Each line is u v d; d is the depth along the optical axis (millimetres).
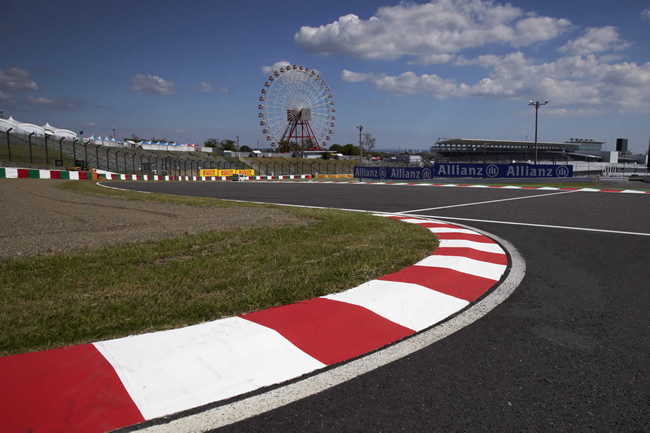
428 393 1932
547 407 1827
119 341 2305
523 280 3816
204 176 47156
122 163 52469
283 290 3180
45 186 18359
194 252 4625
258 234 5652
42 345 2248
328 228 6121
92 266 3898
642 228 6605
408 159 65062
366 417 1736
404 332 2650
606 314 2955
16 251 4566
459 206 10398
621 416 1762
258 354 2248
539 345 2459
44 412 1693
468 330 2688
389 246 4875
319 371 2131
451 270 3961
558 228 6707
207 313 2744
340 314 2801
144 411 1745
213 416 1728
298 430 1642
